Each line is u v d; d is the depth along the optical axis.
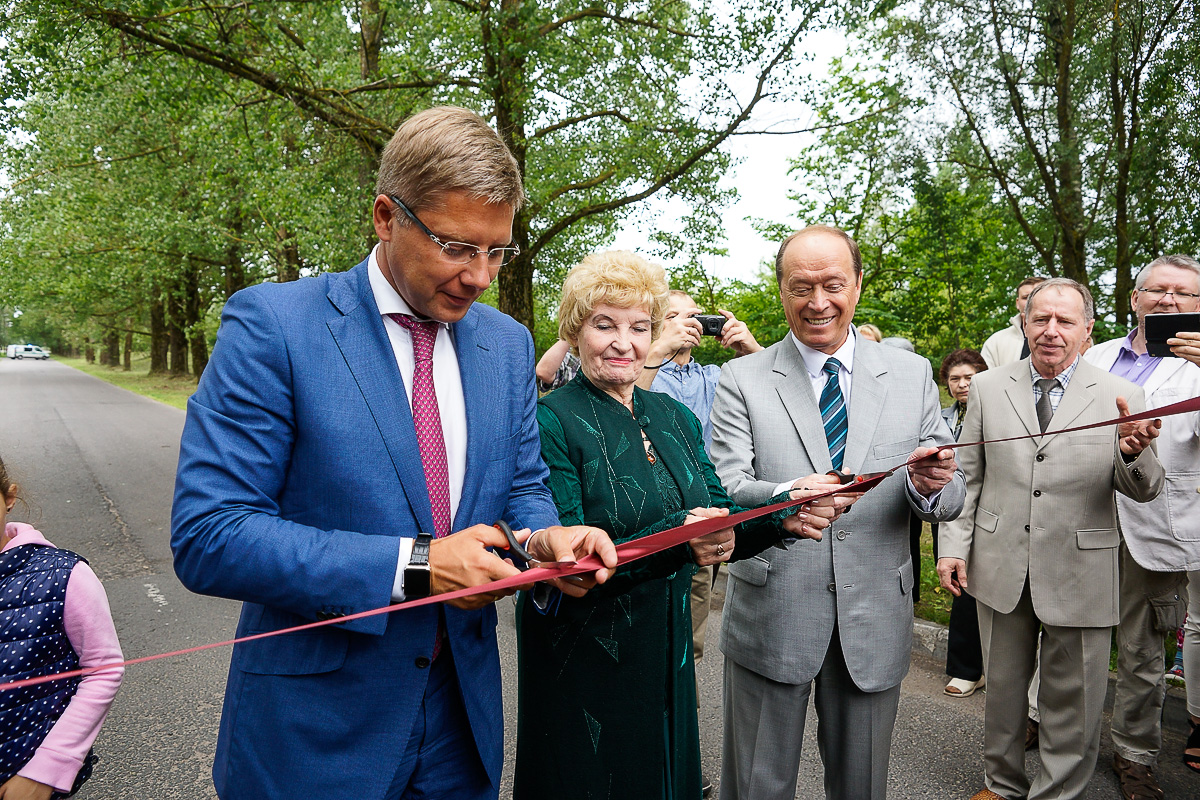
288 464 1.22
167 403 20.45
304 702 1.19
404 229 1.15
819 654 1.98
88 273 18.69
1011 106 6.53
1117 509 2.85
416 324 1.32
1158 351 2.70
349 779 1.19
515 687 3.67
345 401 1.21
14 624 1.46
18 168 13.10
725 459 2.14
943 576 2.71
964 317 8.05
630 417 1.87
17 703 1.45
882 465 2.01
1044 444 2.47
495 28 7.94
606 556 1.09
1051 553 2.41
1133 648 2.77
